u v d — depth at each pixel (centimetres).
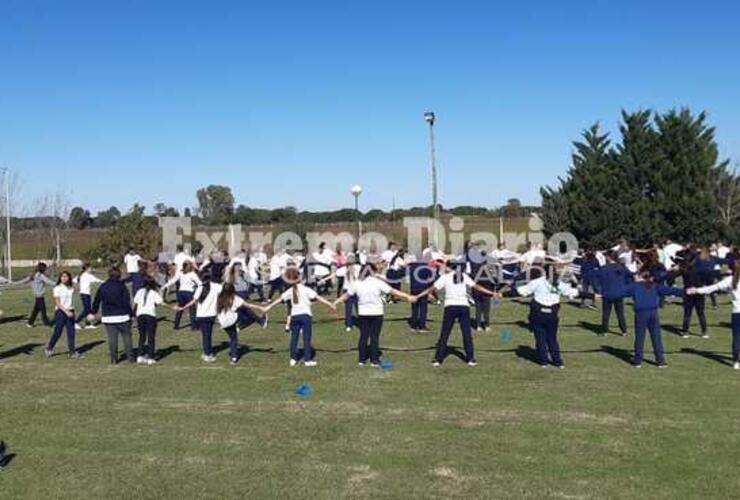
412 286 2367
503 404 1060
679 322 1864
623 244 2189
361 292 1357
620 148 4472
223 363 1415
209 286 1436
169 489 752
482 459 827
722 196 4394
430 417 998
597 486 740
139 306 1442
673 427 937
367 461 826
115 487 759
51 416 1031
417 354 1471
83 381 1266
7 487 761
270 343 1648
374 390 1158
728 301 2305
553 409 1029
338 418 1000
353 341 1653
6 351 1596
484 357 1428
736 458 819
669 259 2391
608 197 4303
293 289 1380
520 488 738
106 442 909
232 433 939
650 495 715
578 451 848
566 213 4147
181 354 1524
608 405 1045
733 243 4009
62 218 4891
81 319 2022
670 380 1202
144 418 1016
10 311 2427
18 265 4684
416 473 786
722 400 1066
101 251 4056
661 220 4091
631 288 1334
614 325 1842
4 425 988
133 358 1466
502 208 4597
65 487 760
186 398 1129
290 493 736
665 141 4322
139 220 4091
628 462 809
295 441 902
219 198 5775
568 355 1437
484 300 1770
